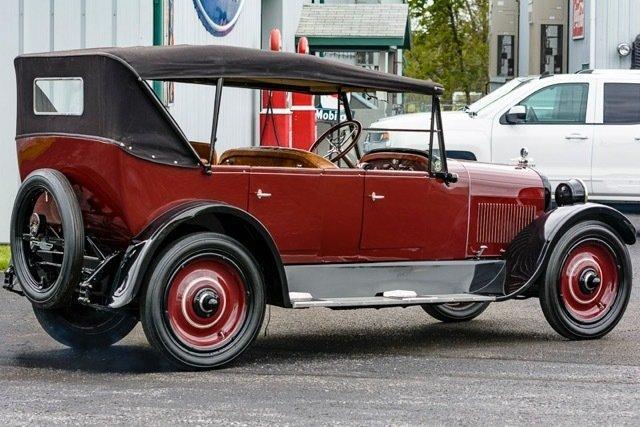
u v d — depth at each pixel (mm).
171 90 14859
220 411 6883
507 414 6945
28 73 8578
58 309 8836
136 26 14867
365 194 9078
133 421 6613
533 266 9648
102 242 8445
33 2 14656
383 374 8156
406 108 18500
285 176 8656
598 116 18703
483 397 7398
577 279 9766
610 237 9859
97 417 6695
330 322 10680
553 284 9656
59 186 8133
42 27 14695
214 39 19516
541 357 8953
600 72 18891
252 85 9625
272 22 27531
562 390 7652
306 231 8820
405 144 17656
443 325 10656
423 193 9422
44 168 8469
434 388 7668
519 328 10516
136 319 9086
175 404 7055
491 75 57969
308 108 21578
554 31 47594
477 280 9734
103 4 14828
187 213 7957
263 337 9766
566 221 9695
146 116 8117
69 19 14734
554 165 18719
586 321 9797
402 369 8359
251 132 22531
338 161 9781
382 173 9164
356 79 8969
